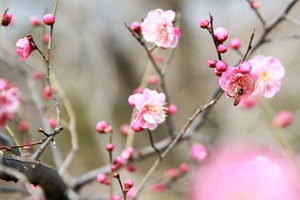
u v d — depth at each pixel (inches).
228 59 70.6
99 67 64.6
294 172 35.3
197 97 88.5
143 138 74.4
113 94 65.2
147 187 40.9
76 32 66.3
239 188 30.2
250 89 30.5
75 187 38.2
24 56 31.3
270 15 80.8
